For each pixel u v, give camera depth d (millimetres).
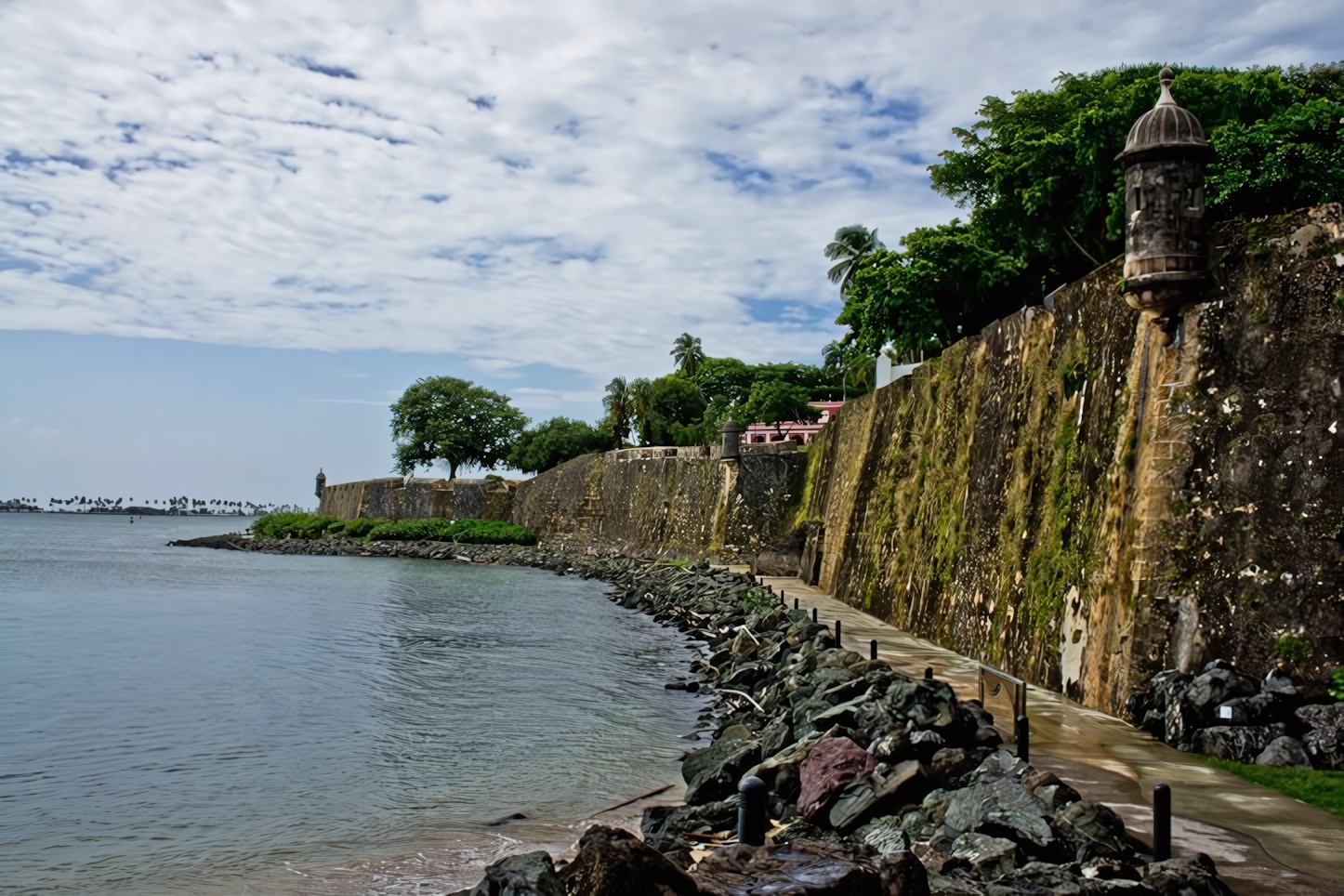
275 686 26484
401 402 107812
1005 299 40031
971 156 39656
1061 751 13773
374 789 16844
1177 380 16516
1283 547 15055
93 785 17141
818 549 45938
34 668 29234
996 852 9375
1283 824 10633
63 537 145000
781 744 16109
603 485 76750
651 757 18984
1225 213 20359
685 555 61375
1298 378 15438
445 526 91562
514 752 19375
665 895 7328
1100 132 30734
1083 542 18484
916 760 12383
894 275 39344
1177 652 15445
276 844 14078
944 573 26500
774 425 83375
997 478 23844
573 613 44375
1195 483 15977
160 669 29109
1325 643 14445
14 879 12750
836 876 7711
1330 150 19844
